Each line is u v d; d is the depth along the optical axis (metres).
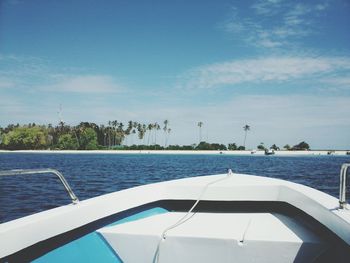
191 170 38.19
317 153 169.25
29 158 73.44
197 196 3.56
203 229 2.94
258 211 3.53
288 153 169.75
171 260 2.78
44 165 44.84
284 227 2.97
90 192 17.34
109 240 2.83
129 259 2.80
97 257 2.70
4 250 1.97
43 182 22.23
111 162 58.03
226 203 3.60
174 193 3.61
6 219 10.45
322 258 2.54
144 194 3.38
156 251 2.78
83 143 142.25
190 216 3.36
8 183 21.61
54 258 2.36
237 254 2.68
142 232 2.84
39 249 2.26
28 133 139.12
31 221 2.20
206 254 2.72
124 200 3.11
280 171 39.41
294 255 2.58
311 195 2.94
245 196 3.50
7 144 141.75
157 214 3.46
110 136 155.75
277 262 2.61
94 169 37.88
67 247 2.49
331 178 29.59
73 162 55.66
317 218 2.62
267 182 3.76
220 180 3.93
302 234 2.78
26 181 22.84
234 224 3.08
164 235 2.78
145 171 35.50
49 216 2.33
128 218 3.22
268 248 2.63
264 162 69.06
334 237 2.45
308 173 36.12
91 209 2.71
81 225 2.58
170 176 28.91
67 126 147.38
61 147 140.25
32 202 13.77
